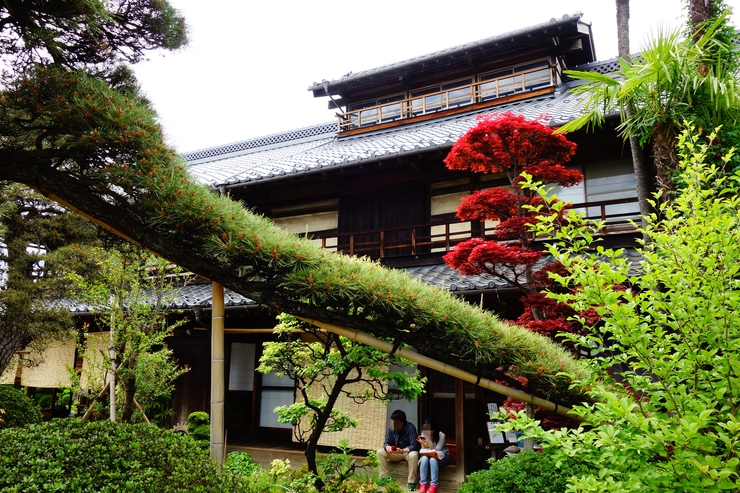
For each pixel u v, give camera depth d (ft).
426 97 44.47
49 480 9.53
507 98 40.42
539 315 19.35
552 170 19.35
